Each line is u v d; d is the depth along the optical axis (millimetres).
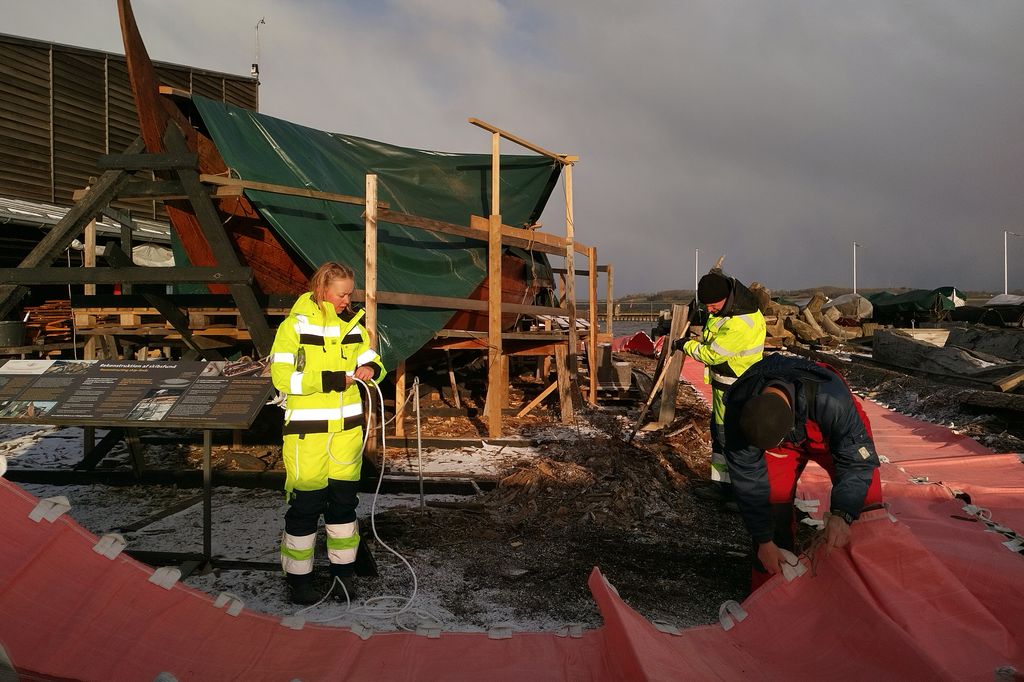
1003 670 2088
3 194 14664
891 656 2203
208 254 6707
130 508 5047
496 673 2396
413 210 8141
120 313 7285
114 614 2203
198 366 4035
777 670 2326
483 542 4414
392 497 5422
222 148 6266
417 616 3256
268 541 4320
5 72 14672
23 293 5254
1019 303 24281
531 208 9711
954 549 3619
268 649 2436
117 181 5324
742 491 2826
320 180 6941
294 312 3477
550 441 7262
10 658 1801
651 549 4352
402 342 6309
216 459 6219
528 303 10773
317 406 3432
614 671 2217
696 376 14297
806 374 2746
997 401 7730
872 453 2684
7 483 2283
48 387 3881
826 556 2682
